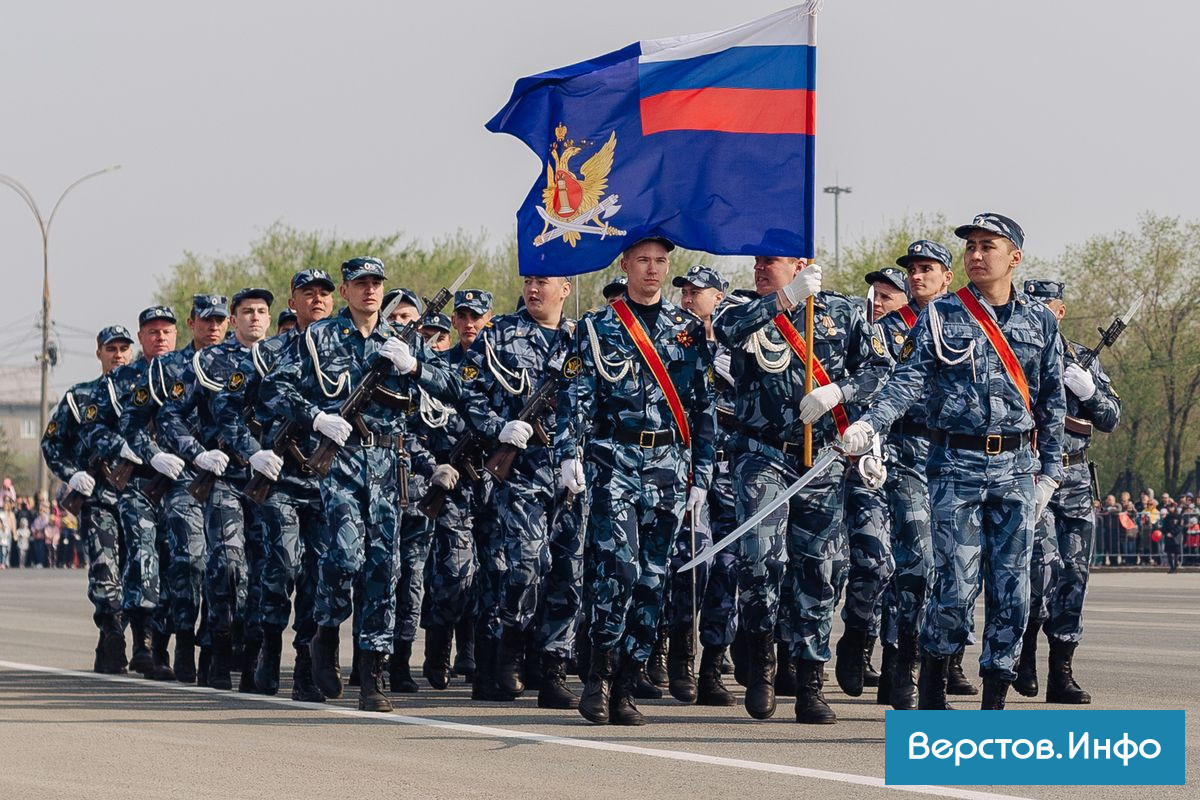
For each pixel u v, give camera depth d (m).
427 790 8.14
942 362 9.80
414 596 12.92
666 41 11.60
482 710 11.37
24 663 14.63
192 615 13.27
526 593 12.11
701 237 11.40
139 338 14.20
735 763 8.94
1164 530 42.41
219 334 14.09
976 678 13.43
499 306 72.88
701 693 11.77
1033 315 10.00
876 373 10.75
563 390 10.66
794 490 10.13
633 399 10.50
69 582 33.78
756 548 10.53
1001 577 9.91
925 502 11.31
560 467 10.62
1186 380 64.50
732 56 11.45
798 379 10.58
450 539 13.13
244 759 9.07
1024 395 9.87
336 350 11.37
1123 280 65.94
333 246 75.12
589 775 8.56
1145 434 65.81
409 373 11.38
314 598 12.14
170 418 13.14
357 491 11.22
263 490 12.03
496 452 12.12
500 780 8.41
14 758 9.11
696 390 10.70
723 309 10.52
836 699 12.06
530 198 11.88
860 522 11.68
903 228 68.25
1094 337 66.38
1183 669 13.89
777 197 11.34
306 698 11.83
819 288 10.27
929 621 10.05
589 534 10.55
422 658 15.67
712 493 12.10
